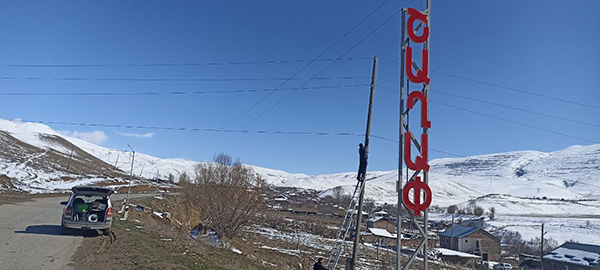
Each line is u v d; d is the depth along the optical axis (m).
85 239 16.09
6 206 29.52
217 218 33.28
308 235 59.47
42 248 13.58
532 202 161.12
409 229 82.31
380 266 37.44
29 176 70.19
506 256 74.19
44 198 45.31
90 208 17.47
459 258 60.28
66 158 121.94
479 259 61.00
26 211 26.88
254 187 36.25
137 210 38.22
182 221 36.50
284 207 103.62
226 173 35.94
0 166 71.38
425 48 13.77
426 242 12.88
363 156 17.73
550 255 60.94
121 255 13.16
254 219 42.31
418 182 13.06
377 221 80.31
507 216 127.00
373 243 63.84
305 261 29.52
